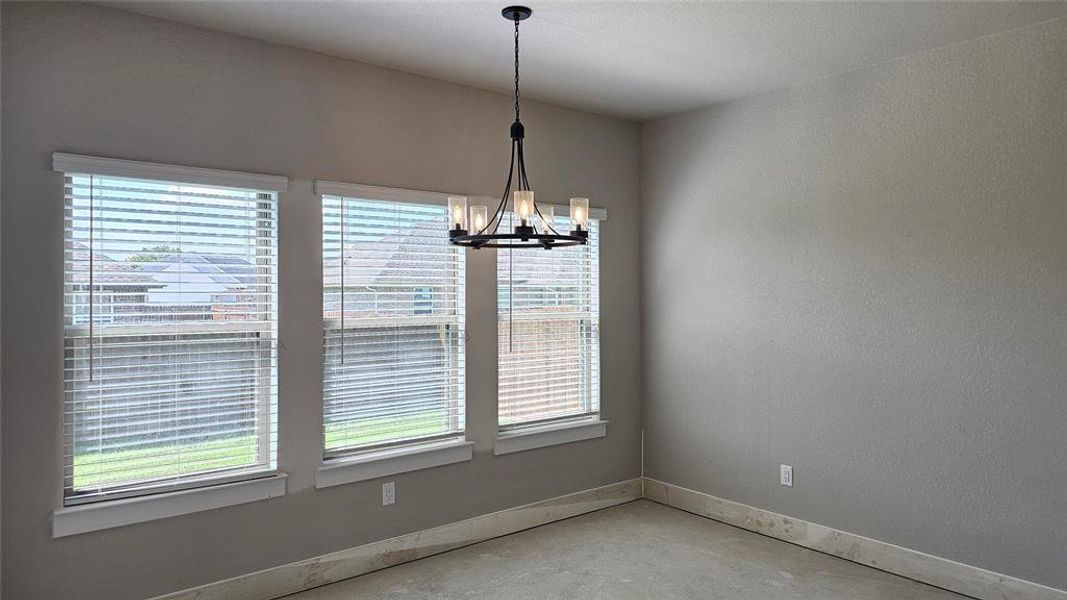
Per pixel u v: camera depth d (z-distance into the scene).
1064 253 2.83
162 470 2.82
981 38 3.05
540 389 4.14
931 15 2.79
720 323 4.15
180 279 2.86
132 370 2.75
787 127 3.81
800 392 3.74
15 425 2.51
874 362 3.43
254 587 3.01
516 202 2.43
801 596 3.08
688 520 4.16
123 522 2.70
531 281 4.09
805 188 3.72
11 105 2.50
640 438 4.64
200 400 2.91
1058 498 2.85
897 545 3.34
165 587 2.80
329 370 3.28
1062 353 2.84
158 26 2.80
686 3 2.67
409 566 3.44
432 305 3.63
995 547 3.02
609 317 4.46
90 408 2.66
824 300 3.64
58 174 2.58
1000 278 3.00
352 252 3.34
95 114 2.65
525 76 3.61
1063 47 2.82
